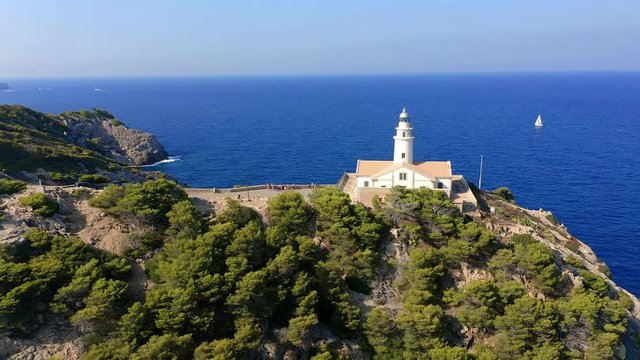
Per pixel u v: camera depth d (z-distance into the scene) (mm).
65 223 53906
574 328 51656
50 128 141500
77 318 42625
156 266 50406
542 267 57750
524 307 51062
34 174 90688
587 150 174625
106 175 106562
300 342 46969
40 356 41969
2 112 131250
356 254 58031
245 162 156000
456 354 47250
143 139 164500
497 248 61406
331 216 59938
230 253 51688
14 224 50219
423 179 72938
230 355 41469
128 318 42969
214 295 46750
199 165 153625
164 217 56812
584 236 100000
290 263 51250
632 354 57781
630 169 147500
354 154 165500
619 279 84312
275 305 48656
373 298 56281
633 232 101375
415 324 49812
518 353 49906
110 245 52469
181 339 42156
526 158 161625
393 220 63188
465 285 58781
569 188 129500
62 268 45938
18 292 41969
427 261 57281
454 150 173750
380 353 49969
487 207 77188
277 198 62781
